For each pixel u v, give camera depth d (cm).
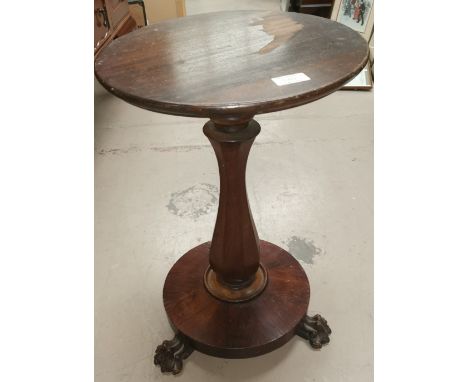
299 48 86
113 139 219
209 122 93
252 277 123
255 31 97
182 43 92
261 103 65
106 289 137
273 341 110
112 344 121
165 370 110
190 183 185
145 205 173
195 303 120
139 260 147
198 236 157
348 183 182
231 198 101
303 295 121
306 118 234
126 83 74
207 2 438
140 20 290
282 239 153
